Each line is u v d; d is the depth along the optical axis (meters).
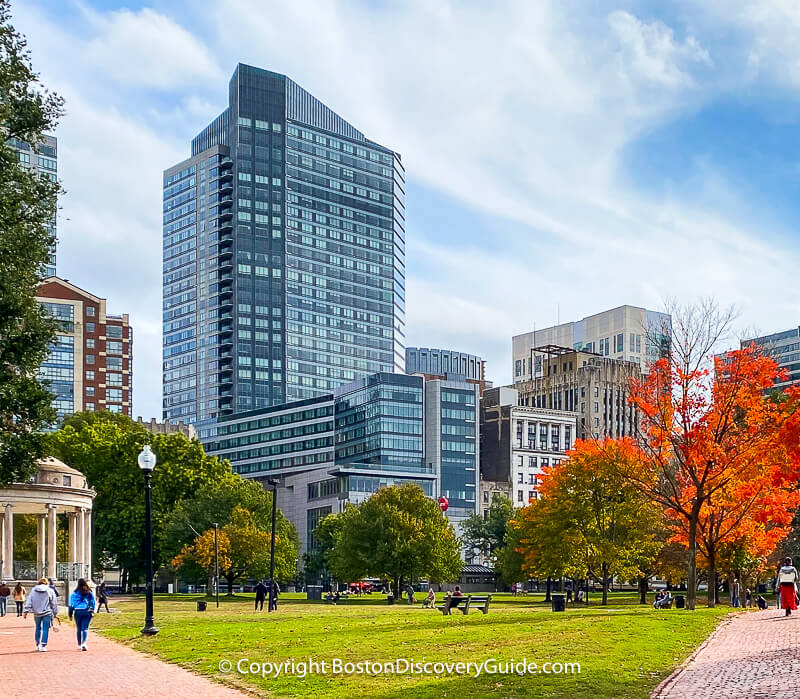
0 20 38.97
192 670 26.27
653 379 51.50
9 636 41.00
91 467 109.12
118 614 59.78
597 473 69.00
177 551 109.19
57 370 186.38
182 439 116.12
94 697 21.31
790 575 42.66
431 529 105.50
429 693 20.16
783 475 44.09
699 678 22.03
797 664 24.06
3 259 37.62
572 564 75.31
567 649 27.38
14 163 38.34
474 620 42.94
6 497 73.62
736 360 49.53
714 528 57.62
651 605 69.38
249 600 93.31
